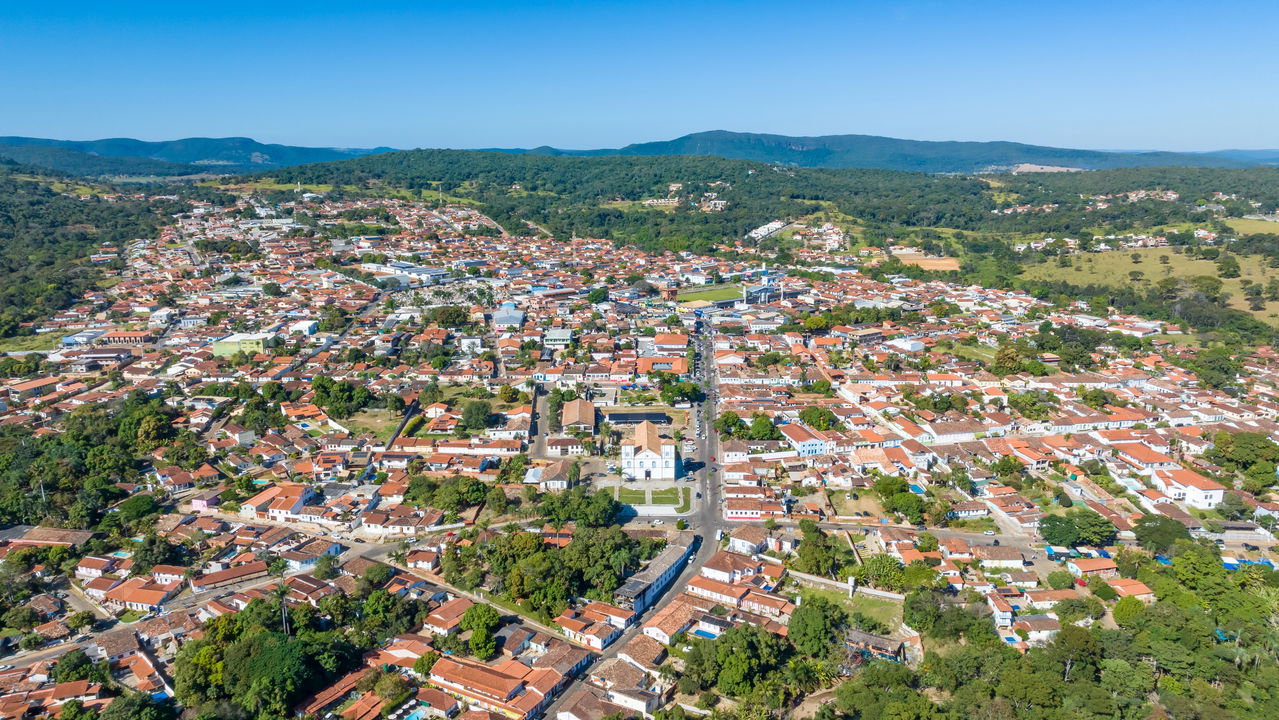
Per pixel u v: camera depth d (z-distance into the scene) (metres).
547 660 195.38
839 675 195.88
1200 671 185.38
